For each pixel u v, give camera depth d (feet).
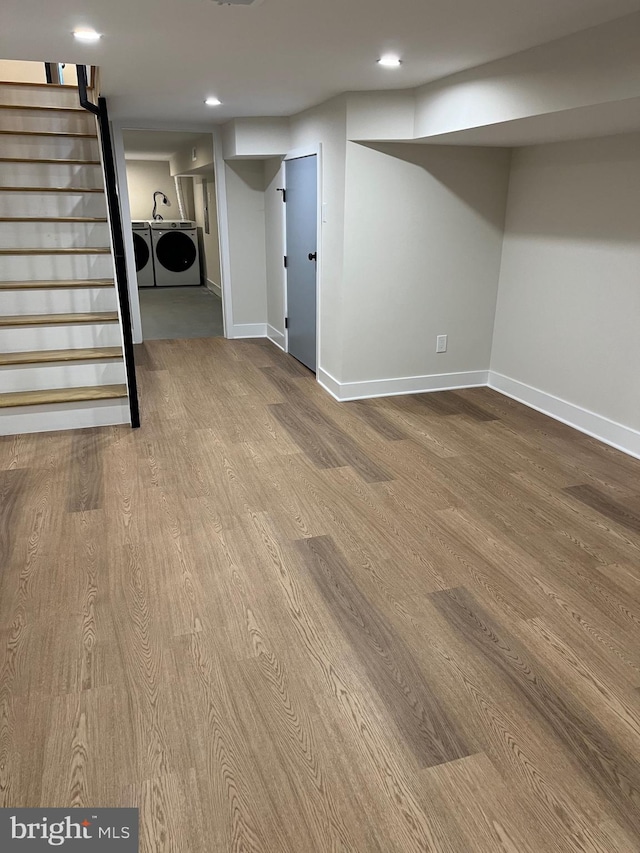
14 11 7.13
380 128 12.41
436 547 8.38
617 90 7.39
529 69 8.76
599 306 11.96
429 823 4.67
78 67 11.91
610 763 5.18
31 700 5.73
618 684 6.05
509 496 9.87
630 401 11.53
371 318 14.20
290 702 5.76
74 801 4.80
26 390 12.35
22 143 14.17
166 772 5.05
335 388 14.71
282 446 11.72
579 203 12.14
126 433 12.19
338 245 13.74
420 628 6.79
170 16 7.30
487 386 15.87
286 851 4.46
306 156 15.19
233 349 19.20
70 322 12.57
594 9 6.97
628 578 7.75
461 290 14.76
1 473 10.34
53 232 13.76
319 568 7.86
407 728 5.50
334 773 5.06
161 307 25.95
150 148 24.81
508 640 6.63
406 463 11.06
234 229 19.48
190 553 8.14
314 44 8.54
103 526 8.76
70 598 7.19
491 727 5.53
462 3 6.79
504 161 14.03
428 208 13.78
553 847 4.50
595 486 10.27
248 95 12.78
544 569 7.91
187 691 5.87
